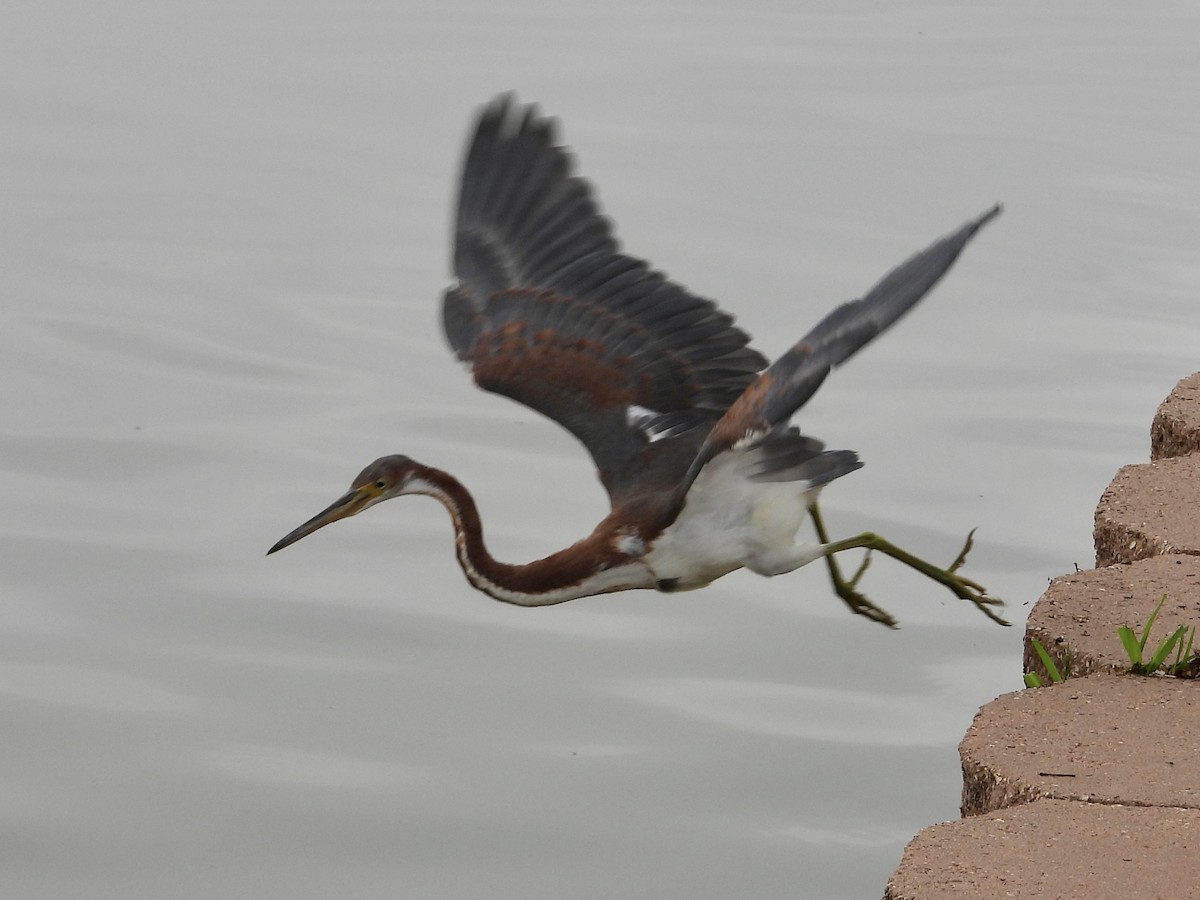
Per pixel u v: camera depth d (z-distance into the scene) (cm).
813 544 823
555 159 898
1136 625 812
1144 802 685
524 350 884
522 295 893
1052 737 733
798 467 800
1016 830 668
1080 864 645
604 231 891
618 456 861
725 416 752
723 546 812
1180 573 853
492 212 905
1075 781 701
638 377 873
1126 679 777
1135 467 962
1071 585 849
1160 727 737
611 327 880
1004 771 711
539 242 897
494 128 906
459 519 845
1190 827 666
